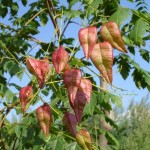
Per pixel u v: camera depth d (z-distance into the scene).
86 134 2.20
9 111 2.71
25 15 4.04
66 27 3.17
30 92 2.23
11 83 3.71
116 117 18.73
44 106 2.14
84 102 1.84
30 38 3.67
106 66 1.67
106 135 3.72
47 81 2.20
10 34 3.79
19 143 2.99
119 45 1.76
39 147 2.88
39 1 3.88
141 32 2.20
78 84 1.77
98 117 3.81
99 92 3.35
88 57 1.68
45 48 3.62
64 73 1.80
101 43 1.73
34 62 2.06
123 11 2.31
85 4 3.21
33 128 3.00
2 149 3.06
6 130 3.09
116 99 3.29
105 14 2.98
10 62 3.48
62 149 2.88
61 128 3.44
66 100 3.25
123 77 3.97
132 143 21.30
